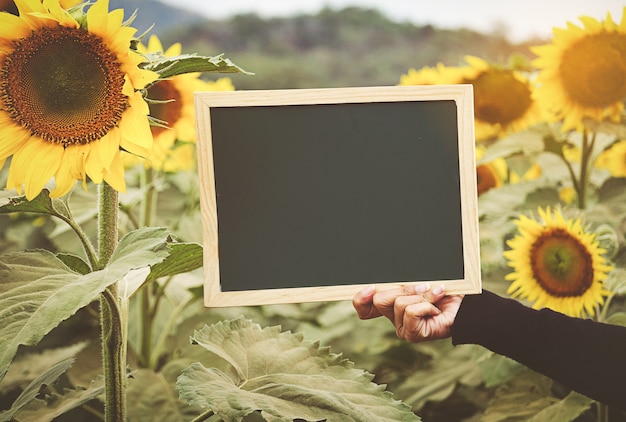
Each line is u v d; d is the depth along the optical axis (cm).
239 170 106
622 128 178
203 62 100
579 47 180
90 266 108
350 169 108
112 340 103
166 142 168
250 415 149
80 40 98
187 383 97
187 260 110
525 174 226
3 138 99
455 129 110
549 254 156
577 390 115
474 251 109
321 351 113
